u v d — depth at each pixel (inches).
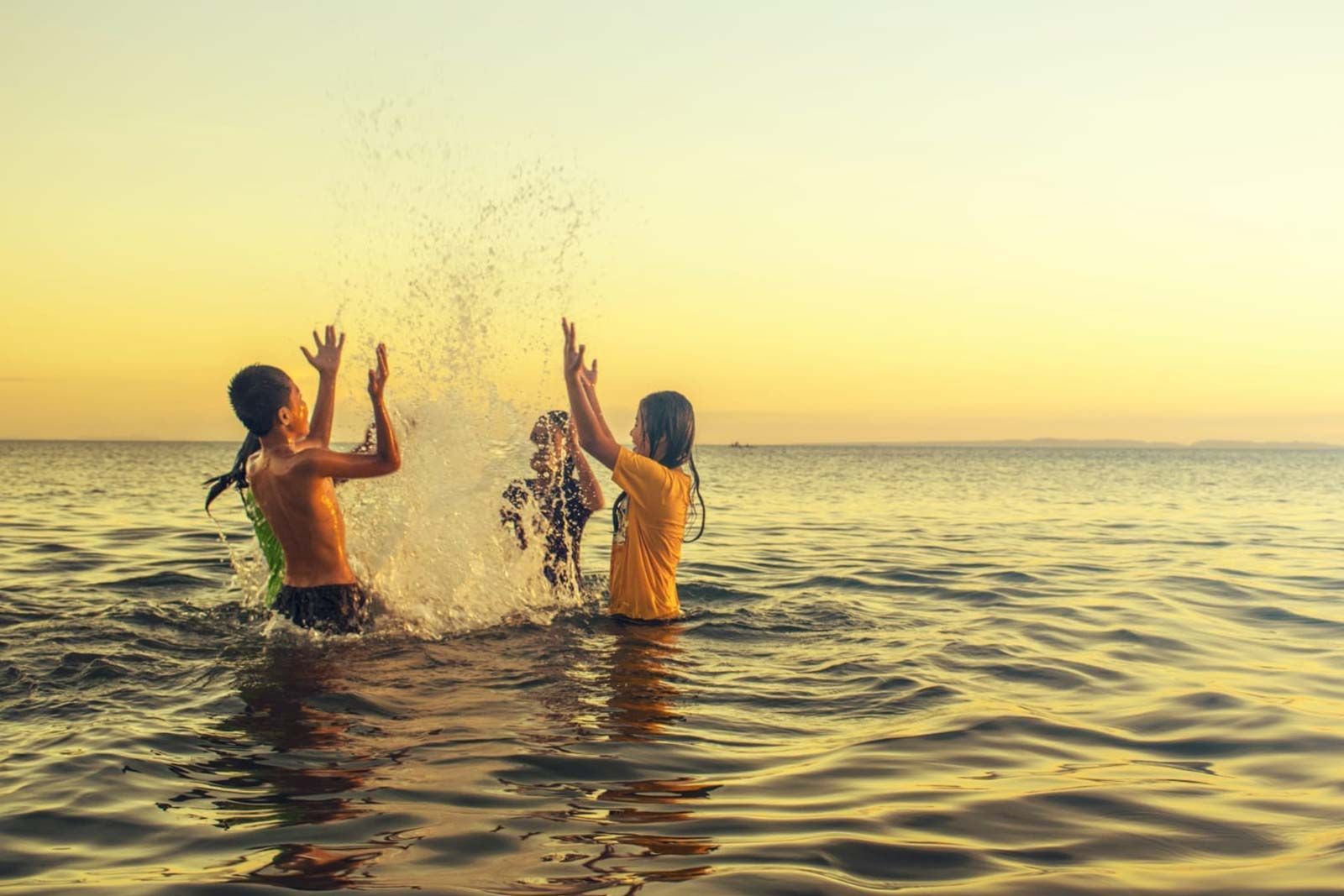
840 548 471.5
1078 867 121.0
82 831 127.3
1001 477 1781.5
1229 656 247.3
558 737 169.2
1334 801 145.5
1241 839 130.6
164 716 175.2
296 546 232.4
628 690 199.5
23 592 291.3
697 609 286.8
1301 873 119.1
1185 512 810.8
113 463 2068.2
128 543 424.8
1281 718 189.8
